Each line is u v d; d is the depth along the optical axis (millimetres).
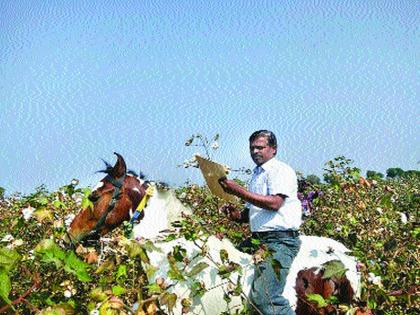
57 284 3547
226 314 3756
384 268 4883
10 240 3998
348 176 6270
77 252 3943
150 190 4602
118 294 3127
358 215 6191
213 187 4328
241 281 4059
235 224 5758
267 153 4312
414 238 5156
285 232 4211
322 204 6512
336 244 4793
